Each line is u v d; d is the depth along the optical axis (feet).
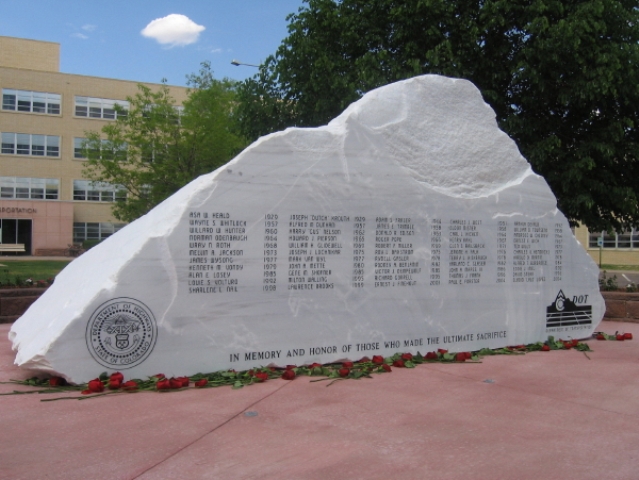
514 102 41.14
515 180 25.53
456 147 24.23
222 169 19.36
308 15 44.96
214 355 19.01
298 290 20.36
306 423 14.61
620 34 38.68
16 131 128.36
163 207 21.70
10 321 32.68
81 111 132.36
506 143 25.63
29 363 17.30
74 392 16.99
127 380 17.87
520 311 25.13
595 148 37.35
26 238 131.44
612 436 13.98
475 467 12.01
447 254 23.38
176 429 14.01
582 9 36.22
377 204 21.90
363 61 40.16
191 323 18.71
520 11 39.01
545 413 15.75
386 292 21.99
